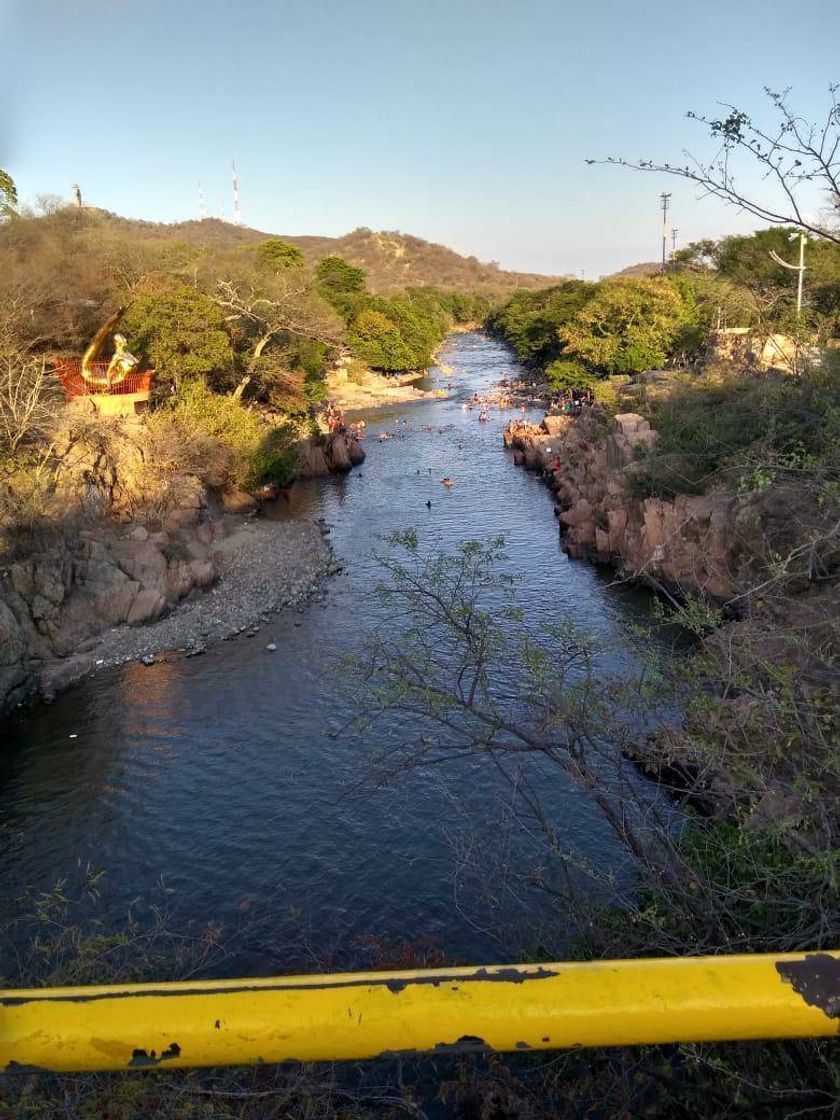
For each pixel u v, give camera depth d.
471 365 106.69
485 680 8.27
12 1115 4.89
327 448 53.47
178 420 41.62
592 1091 6.17
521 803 15.43
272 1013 1.79
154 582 30.62
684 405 35.06
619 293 65.25
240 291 55.00
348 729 21.31
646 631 8.93
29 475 30.56
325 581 33.34
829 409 11.13
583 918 7.29
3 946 13.88
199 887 15.90
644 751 7.96
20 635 25.28
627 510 32.28
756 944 5.45
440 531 39.31
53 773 20.86
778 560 8.32
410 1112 6.91
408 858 15.40
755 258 58.25
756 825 6.18
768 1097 4.40
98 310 49.19
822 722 6.95
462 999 1.82
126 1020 1.78
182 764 20.77
